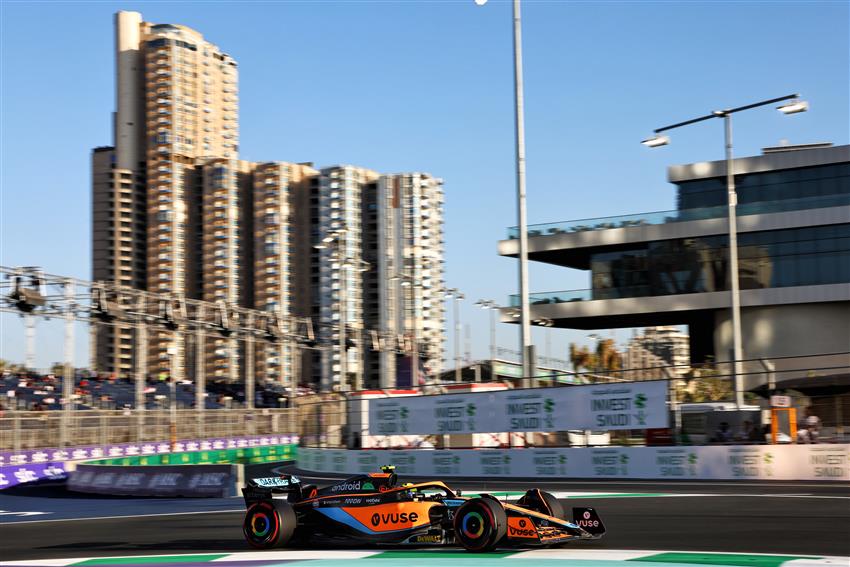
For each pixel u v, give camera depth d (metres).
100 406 77.81
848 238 72.12
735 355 48.94
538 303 83.25
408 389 47.97
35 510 32.94
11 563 16.83
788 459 32.03
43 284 49.84
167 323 60.97
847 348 72.94
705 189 78.81
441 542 15.68
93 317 54.97
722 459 33.41
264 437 72.00
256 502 17.55
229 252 180.38
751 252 75.31
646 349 138.38
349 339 82.00
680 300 77.12
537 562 13.83
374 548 16.70
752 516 19.92
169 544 19.05
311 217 177.38
